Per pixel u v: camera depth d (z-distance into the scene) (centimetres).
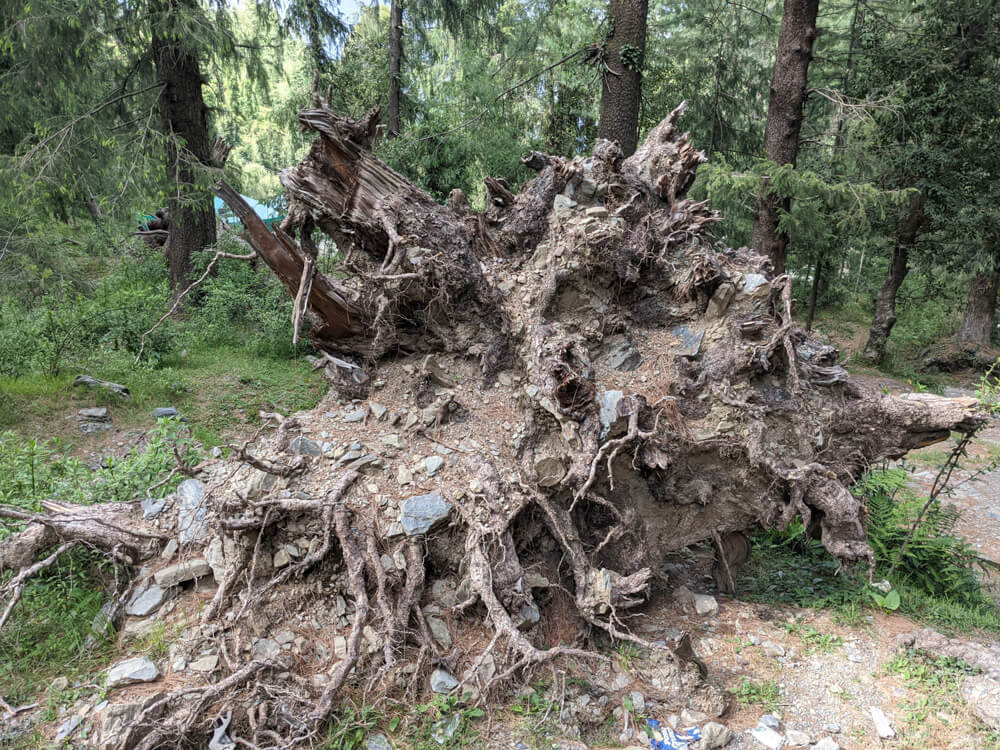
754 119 2303
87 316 1102
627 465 575
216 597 475
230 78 1586
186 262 1422
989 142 1681
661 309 637
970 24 1683
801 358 638
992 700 470
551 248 630
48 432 863
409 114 2031
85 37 1267
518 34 1698
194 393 1036
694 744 431
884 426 646
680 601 603
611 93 1174
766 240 1345
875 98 1712
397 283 580
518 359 615
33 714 414
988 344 2072
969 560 789
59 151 1240
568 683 470
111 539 520
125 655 461
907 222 1838
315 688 435
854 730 450
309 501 492
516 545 538
